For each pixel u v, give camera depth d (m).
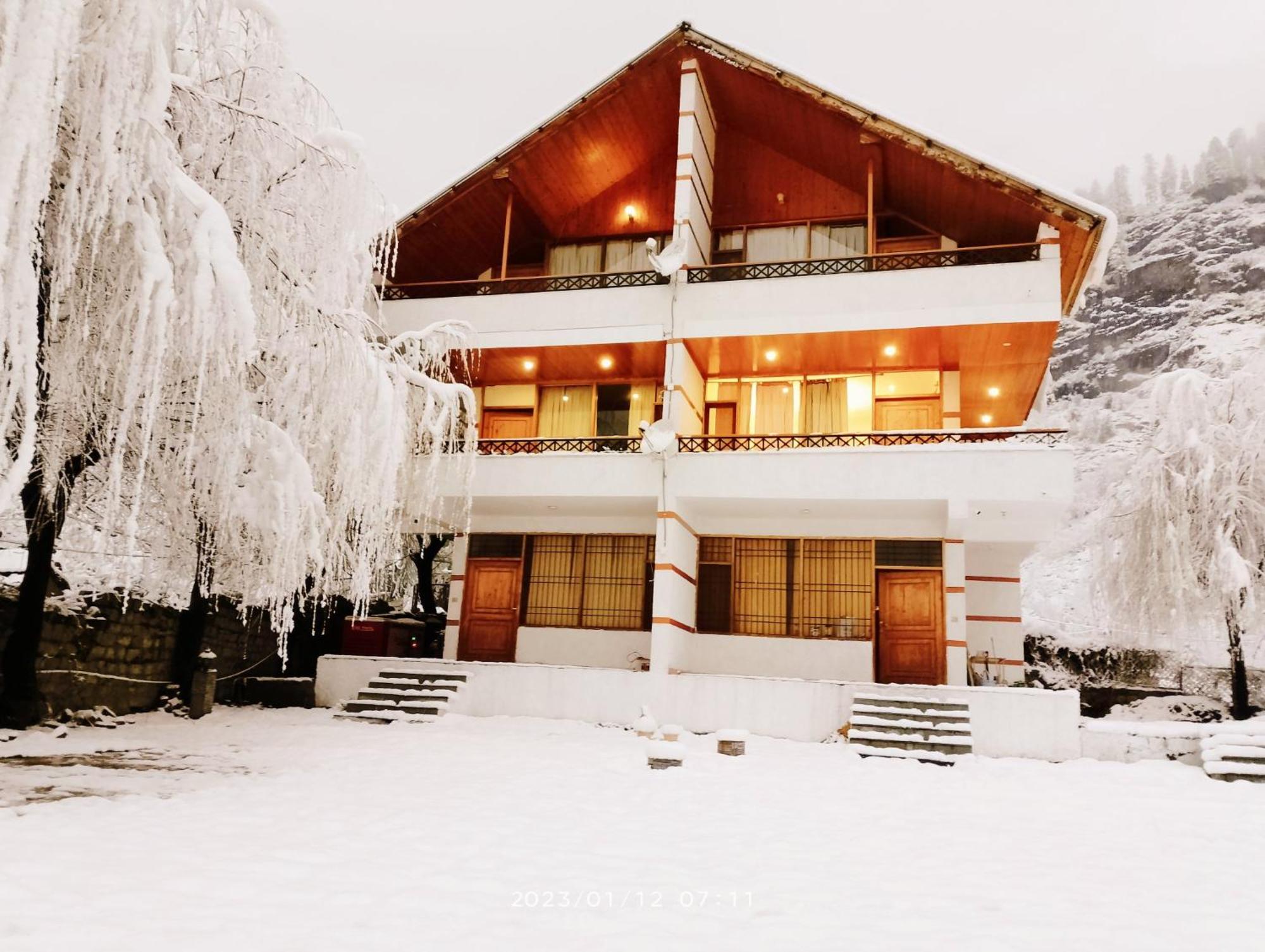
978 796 10.15
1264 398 19.17
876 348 17.38
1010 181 15.41
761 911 5.14
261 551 10.34
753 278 17.16
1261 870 6.79
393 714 15.27
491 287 19.17
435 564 33.28
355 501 10.59
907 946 4.56
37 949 3.87
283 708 16.78
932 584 17.16
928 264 16.89
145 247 7.50
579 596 18.95
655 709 15.46
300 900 4.84
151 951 3.93
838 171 19.06
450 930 4.48
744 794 9.59
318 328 9.94
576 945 4.38
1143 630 20.06
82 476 10.48
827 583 17.61
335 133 10.32
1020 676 19.11
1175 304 79.62
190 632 15.73
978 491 15.17
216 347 8.04
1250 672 23.44
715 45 17.73
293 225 10.19
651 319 17.55
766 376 19.08
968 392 19.83
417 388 13.80
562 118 18.52
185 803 7.49
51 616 13.05
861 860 6.64
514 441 18.00
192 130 9.39
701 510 17.67
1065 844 7.58
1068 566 38.69
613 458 17.06
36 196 6.42
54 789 7.94
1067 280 17.28
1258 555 18.58
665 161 20.92
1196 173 117.44
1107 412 52.25
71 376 8.20
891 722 13.67
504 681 16.19
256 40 10.06
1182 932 5.01
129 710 14.47
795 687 14.95
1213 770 11.68
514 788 9.27
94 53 7.18
